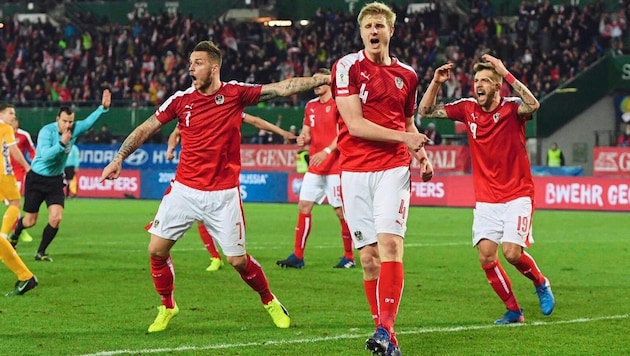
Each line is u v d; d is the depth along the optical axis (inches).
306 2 2965.1
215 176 551.5
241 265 558.9
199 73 539.5
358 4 2903.5
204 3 3021.7
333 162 890.7
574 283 793.6
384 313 465.4
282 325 568.7
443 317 612.1
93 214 1686.8
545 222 1552.7
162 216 552.4
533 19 2581.2
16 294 695.7
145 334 545.3
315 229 1401.3
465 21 2792.8
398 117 494.0
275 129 745.6
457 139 2176.4
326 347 505.7
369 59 488.1
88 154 2335.1
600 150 2036.2
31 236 1248.2
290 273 852.6
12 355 485.4
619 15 2551.7
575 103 2337.6
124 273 834.8
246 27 2829.7
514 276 837.8
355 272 861.2
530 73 2402.8
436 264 925.8
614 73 2369.6
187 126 548.7
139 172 2263.8
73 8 3100.4
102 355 483.2
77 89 2632.9
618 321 598.2
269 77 2610.7
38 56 2837.1
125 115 2402.8
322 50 2642.7
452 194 1993.1
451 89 2372.0
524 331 559.5
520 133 588.1
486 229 594.9
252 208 1919.3
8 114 913.5
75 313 619.5
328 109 899.4
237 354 487.5
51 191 941.8
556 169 2001.7
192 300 682.2
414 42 2593.5
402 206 482.6
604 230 1385.3
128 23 3053.6
